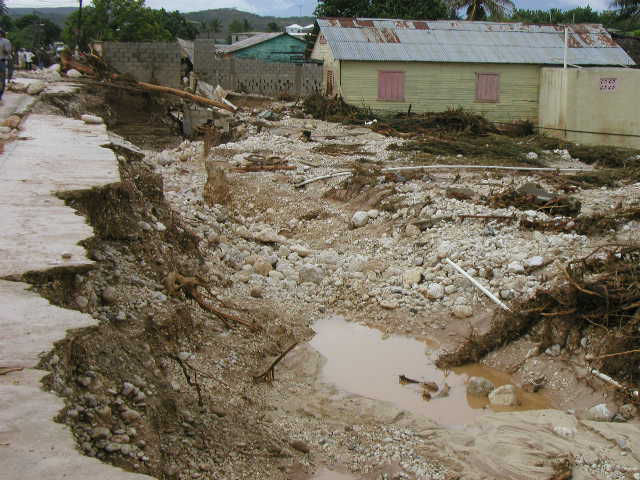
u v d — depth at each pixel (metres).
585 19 59.62
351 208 13.63
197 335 7.59
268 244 12.40
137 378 5.46
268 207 14.17
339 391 7.40
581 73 26.55
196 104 26.31
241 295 9.71
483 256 10.20
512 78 29.64
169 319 7.02
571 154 21.02
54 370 4.33
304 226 13.16
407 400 7.43
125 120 25.53
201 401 6.01
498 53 29.62
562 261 9.54
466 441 6.42
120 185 8.45
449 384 7.82
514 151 20.09
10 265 5.54
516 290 9.04
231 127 24.33
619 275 8.16
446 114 25.09
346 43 29.06
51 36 77.56
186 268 9.28
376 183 14.26
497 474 5.89
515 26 31.64
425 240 11.20
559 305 8.21
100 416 4.59
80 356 5.00
